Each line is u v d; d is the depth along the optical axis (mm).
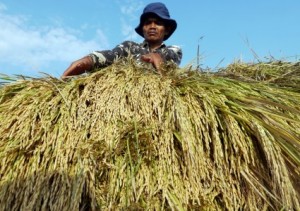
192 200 903
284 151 966
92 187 896
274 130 974
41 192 910
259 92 1085
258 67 1262
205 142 956
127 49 1509
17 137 971
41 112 1003
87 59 1376
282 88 1182
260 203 938
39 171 926
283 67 1280
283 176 926
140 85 1038
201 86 1068
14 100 1043
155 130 968
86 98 1019
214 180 931
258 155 979
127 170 914
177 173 926
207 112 984
